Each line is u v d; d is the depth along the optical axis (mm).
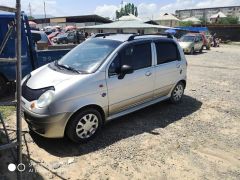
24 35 7141
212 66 14891
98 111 4836
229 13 98188
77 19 48031
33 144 4617
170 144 4824
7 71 7125
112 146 4652
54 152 4402
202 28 44031
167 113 6312
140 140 4910
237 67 14680
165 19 57344
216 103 7305
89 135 4727
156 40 5980
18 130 3189
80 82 4453
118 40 5387
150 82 5730
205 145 4871
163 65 6055
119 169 4031
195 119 6047
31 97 4484
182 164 4230
